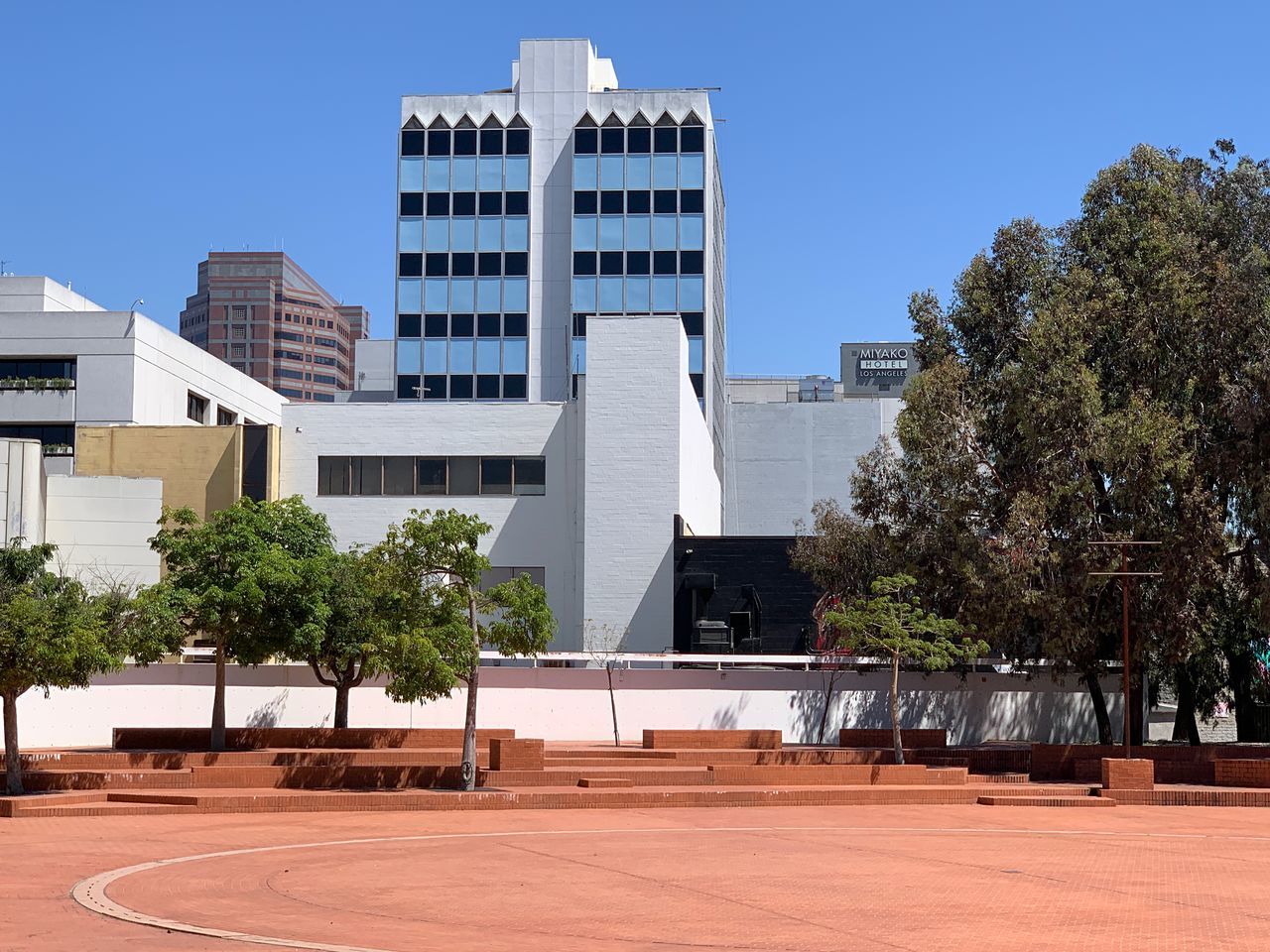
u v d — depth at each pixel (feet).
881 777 112.98
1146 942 45.62
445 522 100.22
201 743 119.34
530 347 293.84
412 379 295.28
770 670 142.92
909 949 44.09
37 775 95.66
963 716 147.13
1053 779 122.83
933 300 151.94
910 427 135.54
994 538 132.98
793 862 66.95
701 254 291.99
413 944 44.19
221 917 49.37
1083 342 132.26
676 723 140.67
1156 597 128.26
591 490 180.45
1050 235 148.66
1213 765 122.93
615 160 295.89
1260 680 152.35
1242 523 134.72
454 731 125.49
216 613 109.40
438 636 97.50
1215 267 131.34
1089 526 128.26
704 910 51.83
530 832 80.38
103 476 157.89
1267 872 65.46
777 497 282.36
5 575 97.81
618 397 181.88
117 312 194.29
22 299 230.07
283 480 185.68
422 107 302.45
